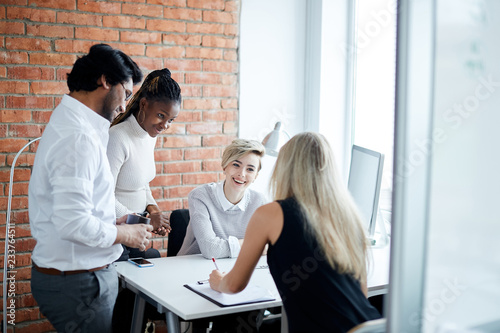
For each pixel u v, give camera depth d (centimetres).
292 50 398
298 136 192
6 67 317
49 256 198
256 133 393
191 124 370
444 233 102
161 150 362
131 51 348
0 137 318
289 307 178
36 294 205
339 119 405
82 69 199
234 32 378
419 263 102
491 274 104
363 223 193
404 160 100
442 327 103
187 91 367
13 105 320
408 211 101
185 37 363
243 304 205
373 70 386
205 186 289
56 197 189
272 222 182
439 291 102
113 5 340
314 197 183
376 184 275
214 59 374
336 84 401
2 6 312
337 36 397
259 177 398
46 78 326
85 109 199
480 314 104
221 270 252
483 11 100
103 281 207
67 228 188
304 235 178
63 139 191
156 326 366
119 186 289
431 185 101
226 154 283
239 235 287
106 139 207
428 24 99
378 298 278
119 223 229
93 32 336
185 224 305
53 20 325
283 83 398
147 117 282
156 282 232
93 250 204
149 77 286
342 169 411
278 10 390
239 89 384
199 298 212
